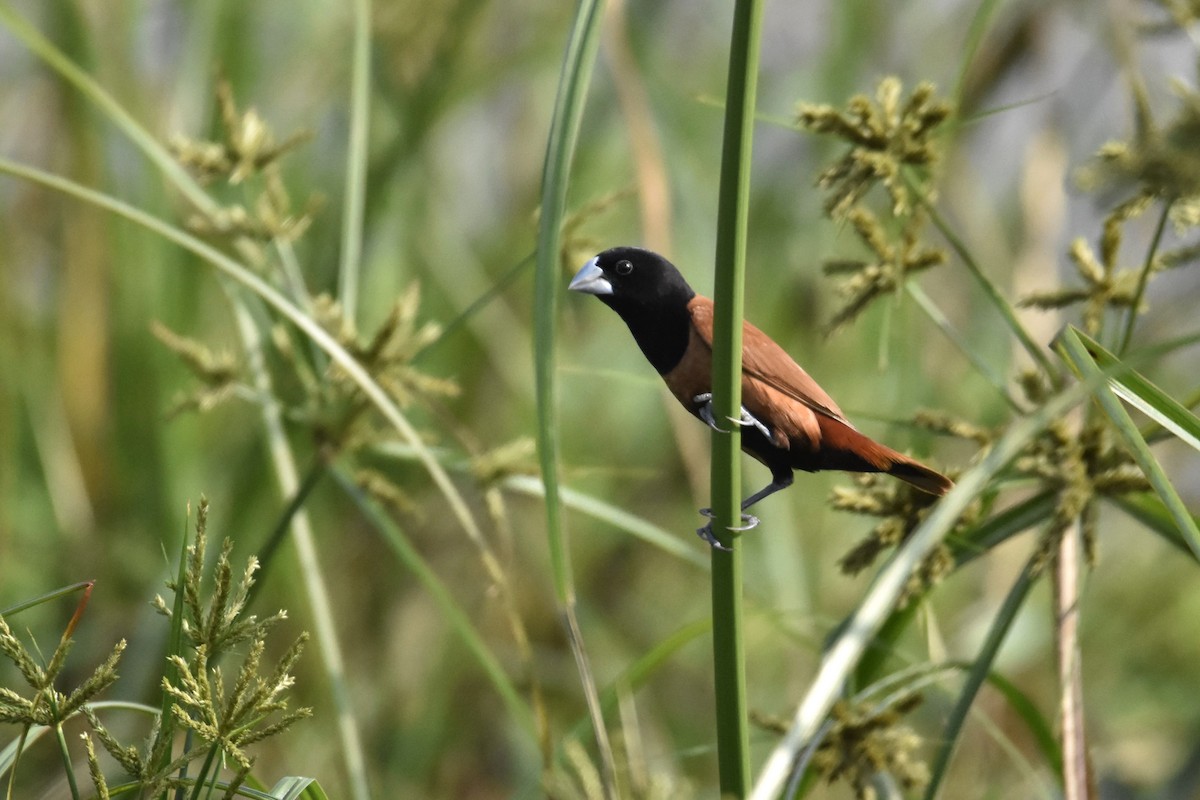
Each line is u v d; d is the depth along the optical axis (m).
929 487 6.79
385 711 11.48
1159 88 8.10
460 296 12.62
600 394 13.13
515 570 12.57
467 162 13.70
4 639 4.46
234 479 10.98
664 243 9.74
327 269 11.38
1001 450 5.12
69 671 10.59
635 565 13.20
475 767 11.80
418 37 11.54
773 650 12.45
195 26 11.55
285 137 11.74
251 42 11.88
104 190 11.55
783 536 11.03
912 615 7.12
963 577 12.97
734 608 5.39
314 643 11.17
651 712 12.21
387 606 11.87
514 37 12.98
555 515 5.81
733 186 5.18
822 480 12.91
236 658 10.62
